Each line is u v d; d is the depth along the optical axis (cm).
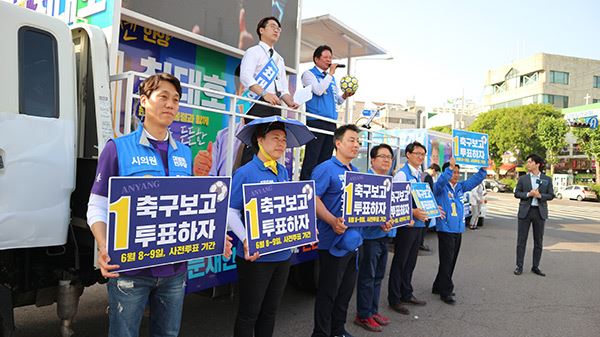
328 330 343
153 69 354
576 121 3127
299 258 443
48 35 248
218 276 344
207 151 377
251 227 258
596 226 1455
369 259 405
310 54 779
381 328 422
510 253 866
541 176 693
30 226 231
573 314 496
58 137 245
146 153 215
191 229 220
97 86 265
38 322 399
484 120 3878
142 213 202
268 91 414
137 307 210
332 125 500
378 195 358
